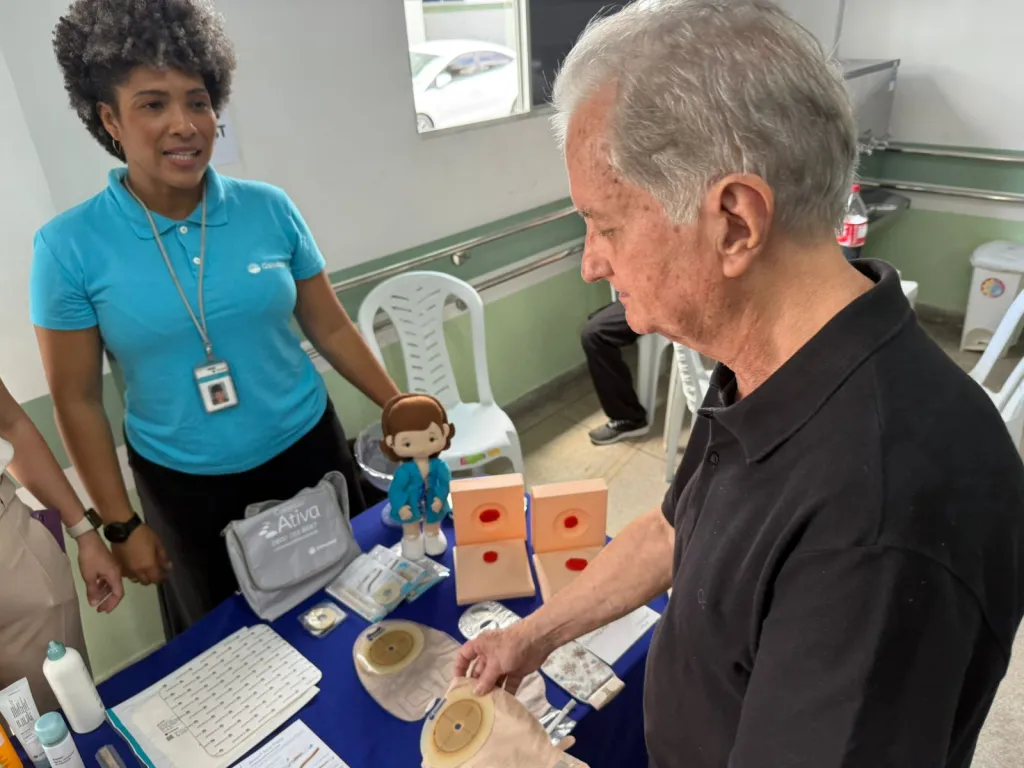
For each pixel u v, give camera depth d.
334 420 1.60
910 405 0.52
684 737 0.75
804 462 0.55
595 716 1.00
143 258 1.26
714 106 0.51
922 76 3.46
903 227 3.74
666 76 0.53
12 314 1.60
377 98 2.21
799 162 0.52
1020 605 0.52
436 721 0.88
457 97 2.54
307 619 1.16
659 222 0.57
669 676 0.75
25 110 1.52
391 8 2.17
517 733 0.86
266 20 1.89
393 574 1.23
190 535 1.44
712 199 0.54
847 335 0.55
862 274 0.62
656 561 0.94
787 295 0.58
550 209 2.97
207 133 1.23
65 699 0.97
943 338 3.62
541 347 3.17
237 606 1.21
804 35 0.54
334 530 1.27
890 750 0.48
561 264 3.12
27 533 1.14
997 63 3.24
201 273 1.29
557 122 0.62
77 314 1.25
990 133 3.35
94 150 1.64
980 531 0.48
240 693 1.03
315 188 2.13
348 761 0.93
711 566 0.63
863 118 3.30
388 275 2.38
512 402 3.12
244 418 1.39
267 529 1.21
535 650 0.94
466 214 2.62
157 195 1.27
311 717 1.00
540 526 1.25
